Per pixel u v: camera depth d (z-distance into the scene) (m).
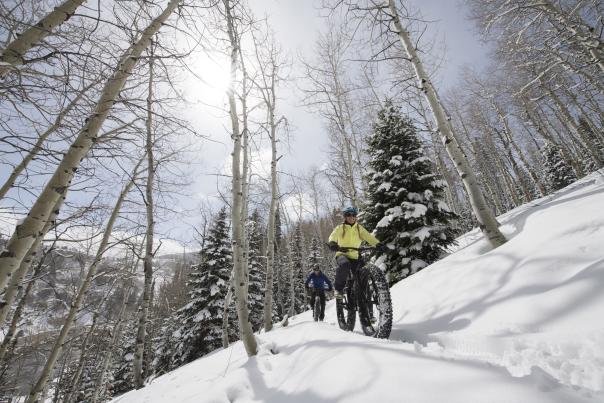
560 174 29.48
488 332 2.40
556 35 9.16
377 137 10.44
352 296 4.19
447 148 5.64
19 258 2.41
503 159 28.12
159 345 20.50
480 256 4.15
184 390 4.26
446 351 2.10
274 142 9.48
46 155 2.79
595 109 17.22
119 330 10.77
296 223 31.28
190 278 18.88
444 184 9.38
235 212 4.99
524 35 10.17
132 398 5.61
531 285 2.68
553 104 17.81
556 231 3.23
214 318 16.78
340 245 4.27
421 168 9.73
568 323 2.04
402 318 3.84
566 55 9.70
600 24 9.00
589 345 1.71
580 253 2.68
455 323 2.92
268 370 3.60
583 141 17.02
